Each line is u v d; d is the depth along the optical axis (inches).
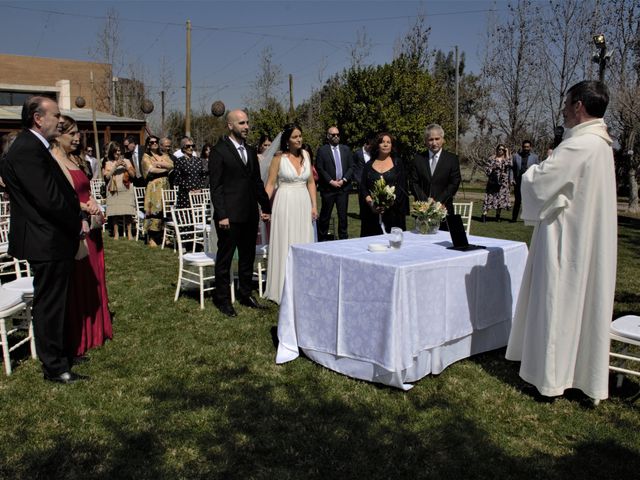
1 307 143.6
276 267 218.8
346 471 104.7
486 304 158.6
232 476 103.0
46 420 123.3
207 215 316.2
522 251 172.2
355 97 807.7
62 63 1441.9
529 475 103.9
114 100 1109.7
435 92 852.0
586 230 123.6
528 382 134.5
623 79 538.9
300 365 155.6
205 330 186.2
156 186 348.8
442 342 146.6
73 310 158.4
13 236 135.6
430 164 222.2
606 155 124.2
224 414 126.0
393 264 133.7
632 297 225.0
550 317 127.6
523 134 722.8
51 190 131.4
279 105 987.3
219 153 197.2
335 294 147.5
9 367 146.9
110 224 416.8
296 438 115.9
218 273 206.1
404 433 118.2
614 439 116.4
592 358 127.9
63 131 154.2
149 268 286.2
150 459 108.3
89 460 108.0
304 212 219.3
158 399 133.8
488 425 122.0
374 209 208.7
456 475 103.7
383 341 135.7
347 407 129.9
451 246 164.1
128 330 186.2
